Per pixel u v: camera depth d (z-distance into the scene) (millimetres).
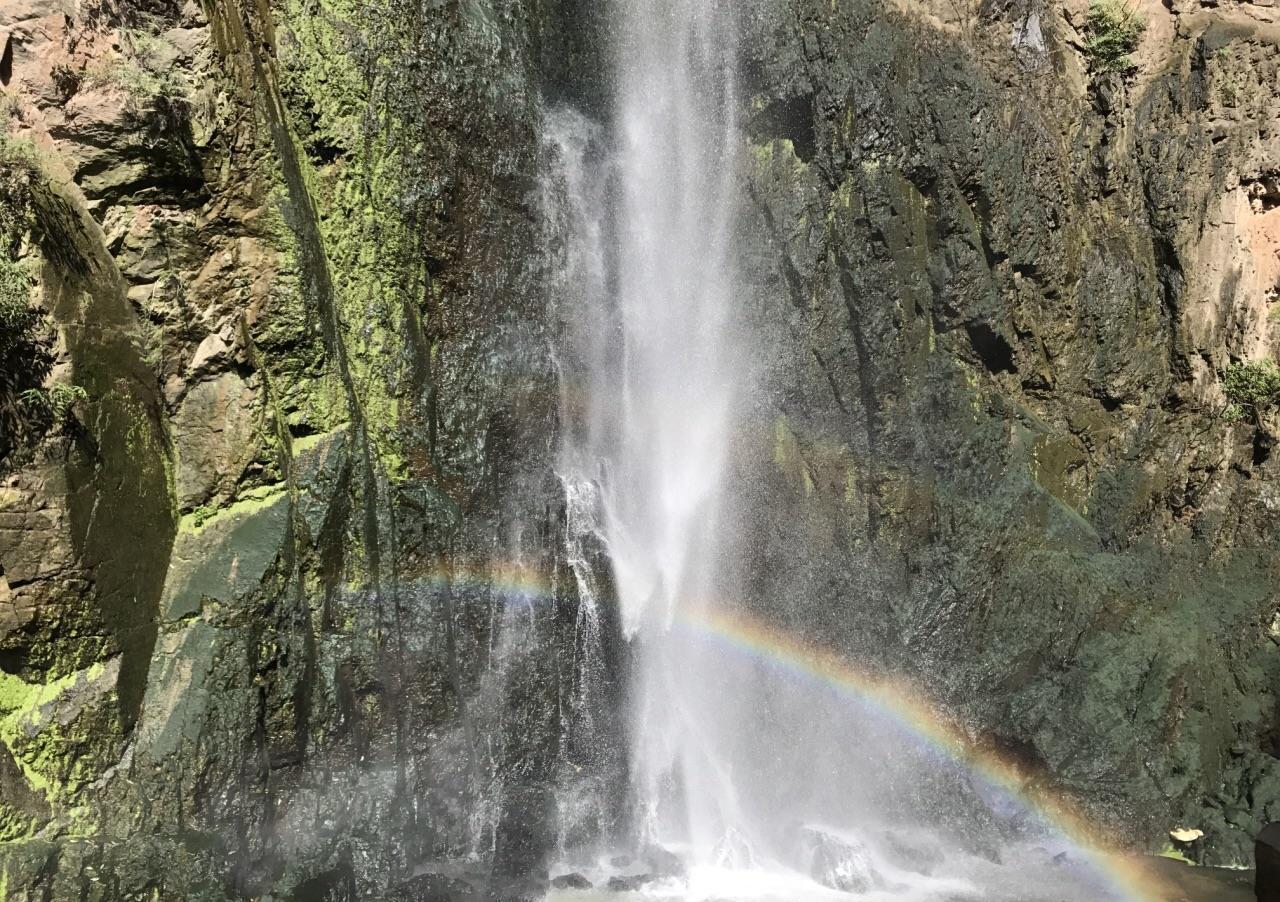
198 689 10383
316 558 11164
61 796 9758
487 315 13125
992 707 15016
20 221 9719
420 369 12328
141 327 10773
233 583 10703
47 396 9727
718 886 12688
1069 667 15367
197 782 10195
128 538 10367
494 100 13375
